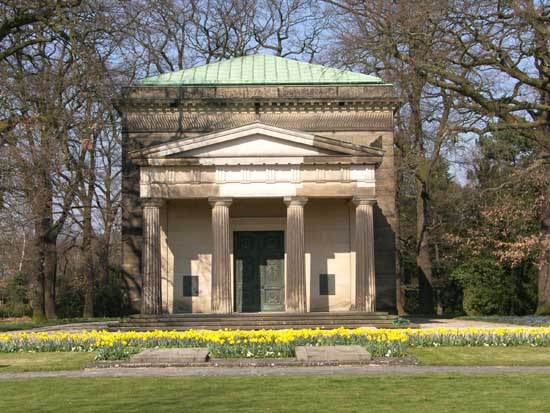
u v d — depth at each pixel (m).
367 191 54.50
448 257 86.06
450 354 35.38
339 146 54.59
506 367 31.27
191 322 50.75
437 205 83.56
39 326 59.81
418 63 53.91
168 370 30.67
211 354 34.47
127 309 61.19
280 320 50.78
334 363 31.61
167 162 54.16
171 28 88.00
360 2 58.62
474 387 25.06
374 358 32.78
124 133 62.47
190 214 60.41
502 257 66.00
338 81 64.75
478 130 55.56
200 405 21.88
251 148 54.56
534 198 65.62
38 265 71.75
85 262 79.19
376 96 63.41
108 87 54.50
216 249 53.91
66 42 51.00
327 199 59.19
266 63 68.62
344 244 60.44
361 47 58.59
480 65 52.34
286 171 54.66
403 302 89.62
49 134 54.44
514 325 52.78
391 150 63.28
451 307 97.56
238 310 60.00
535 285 80.94
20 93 52.44
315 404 21.92
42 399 23.58
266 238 60.78
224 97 63.34
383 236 62.88
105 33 52.38
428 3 50.44
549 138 57.22
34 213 59.09
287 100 62.81
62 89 55.31
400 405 21.72
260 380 26.88
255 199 57.47
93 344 38.88
